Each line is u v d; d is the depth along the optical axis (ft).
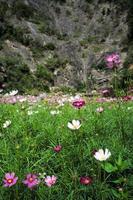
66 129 4.36
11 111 6.06
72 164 3.54
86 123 4.59
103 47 45.03
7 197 3.08
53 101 8.66
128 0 51.08
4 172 3.46
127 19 48.32
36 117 5.20
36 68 37.47
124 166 3.04
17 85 33.63
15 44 39.70
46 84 35.81
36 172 3.52
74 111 5.78
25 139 4.11
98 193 3.08
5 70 34.24
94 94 8.86
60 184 3.30
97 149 3.71
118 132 4.29
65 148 3.88
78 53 43.80
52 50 42.16
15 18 43.21
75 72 39.81
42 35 43.52
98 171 3.31
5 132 4.68
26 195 3.09
